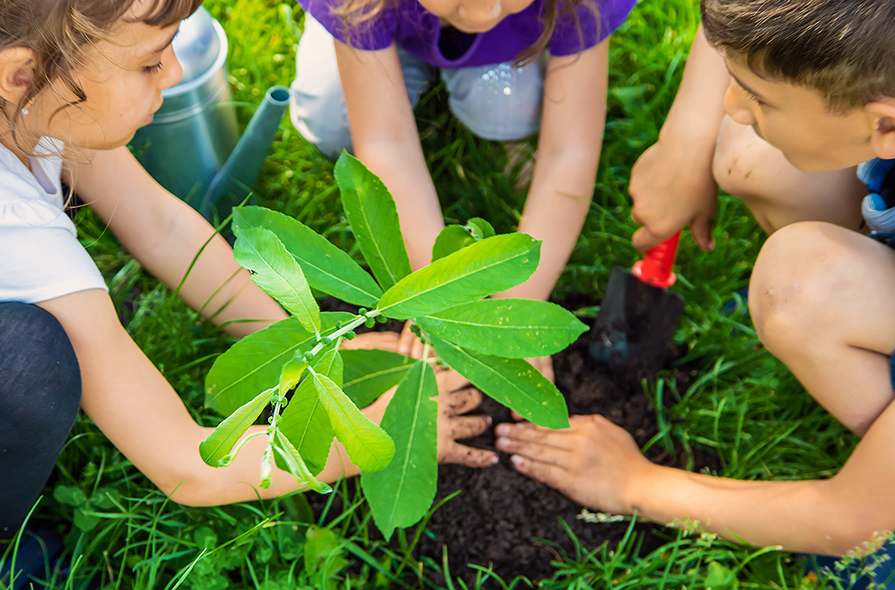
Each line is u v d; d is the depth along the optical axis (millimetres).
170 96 1528
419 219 1637
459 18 1420
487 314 915
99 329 1144
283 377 738
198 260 1529
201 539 1378
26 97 1008
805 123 1200
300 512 1474
